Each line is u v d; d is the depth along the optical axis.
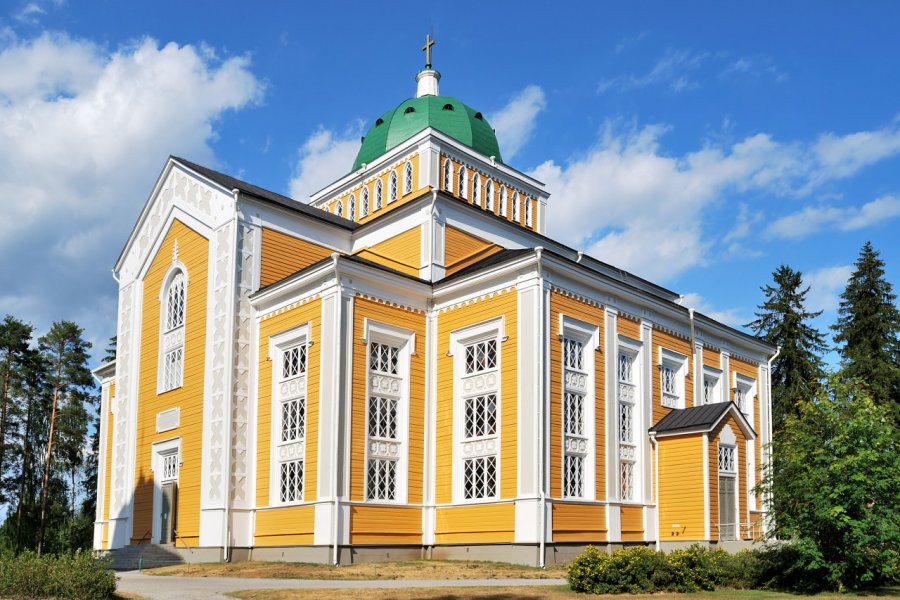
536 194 47.59
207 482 32.56
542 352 29.72
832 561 21.33
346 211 46.12
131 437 39.03
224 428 32.28
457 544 30.67
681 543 33.34
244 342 33.41
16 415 59.97
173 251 38.31
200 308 35.50
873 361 55.03
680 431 34.22
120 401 40.66
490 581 23.45
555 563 28.38
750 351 44.75
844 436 21.44
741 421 35.78
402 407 32.03
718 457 34.19
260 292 33.66
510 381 30.41
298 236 36.66
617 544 31.66
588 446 31.41
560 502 29.28
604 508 31.50
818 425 22.81
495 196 45.16
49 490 60.81
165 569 29.12
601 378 32.72
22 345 60.25
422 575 25.12
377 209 44.09
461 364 32.47
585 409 31.75
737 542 32.31
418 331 33.22
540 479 28.58
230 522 31.55
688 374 38.62
